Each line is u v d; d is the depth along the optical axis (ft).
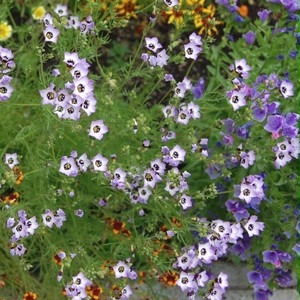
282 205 3.62
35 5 4.22
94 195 3.70
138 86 4.36
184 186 3.39
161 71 3.55
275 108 3.46
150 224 3.52
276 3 3.67
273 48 3.79
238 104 3.43
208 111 3.87
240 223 3.52
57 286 3.52
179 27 3.57
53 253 3.43
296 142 3.45
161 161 3.37
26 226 3.20
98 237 3.51
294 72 3.76
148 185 3.33
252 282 3.70
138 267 3.74
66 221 3.65
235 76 3.49
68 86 3.12
